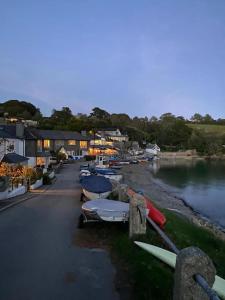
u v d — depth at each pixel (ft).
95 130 412.98
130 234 30.89
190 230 54.54
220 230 81.05
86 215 37.68
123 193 49.62
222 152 487.61
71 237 34.40
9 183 68.69
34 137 181.37
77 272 24.59
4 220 43.29
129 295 20.92
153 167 313.94
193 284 13.01
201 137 517.96
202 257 13.12
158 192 152.25
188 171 279.49
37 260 27.17
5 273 24.36
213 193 156.66
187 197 143.74
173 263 23.20
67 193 80.23
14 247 30.78
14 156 129.39
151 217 41.32
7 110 434.30
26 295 20.80
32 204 58.49
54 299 20.29
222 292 18.49
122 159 327.67
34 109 481.05
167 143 520.42
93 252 29.27
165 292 20.22
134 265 24.73
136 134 506.89
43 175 107.34
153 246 27.17
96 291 21.43
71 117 464.24
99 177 64.49
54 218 45.09
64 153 264.72
